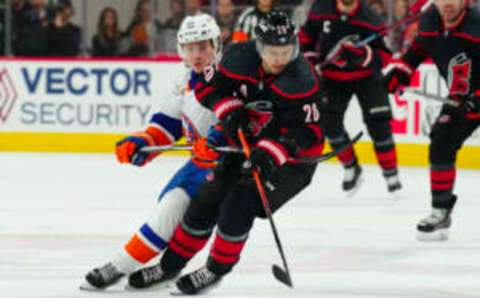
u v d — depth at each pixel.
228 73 9.75
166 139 11.04
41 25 29.27
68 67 28.48
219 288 11.15
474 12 14.28
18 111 28.72
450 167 14.89
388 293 11.05
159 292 10.74
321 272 12.38
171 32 29.23
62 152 28.62
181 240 10.35
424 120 25.61
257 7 22.98
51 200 19.36
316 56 19.41
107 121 28.44
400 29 26.83
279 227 16.22
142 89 28.28
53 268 12.57
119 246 14.34
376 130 19.56
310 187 21.66
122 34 29.34
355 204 19.09
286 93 9.45
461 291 11.24
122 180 22.53
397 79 15.59
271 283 11.52
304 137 9.57
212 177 10.12
